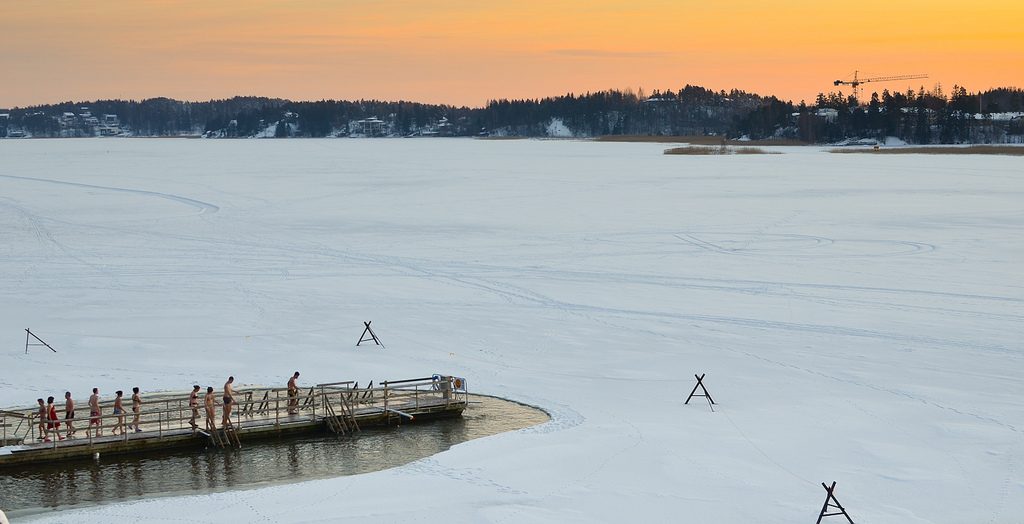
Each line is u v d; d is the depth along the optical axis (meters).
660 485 27.36
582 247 70.69
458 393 35.84
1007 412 33.56
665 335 44.84
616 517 25.23
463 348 42.72
